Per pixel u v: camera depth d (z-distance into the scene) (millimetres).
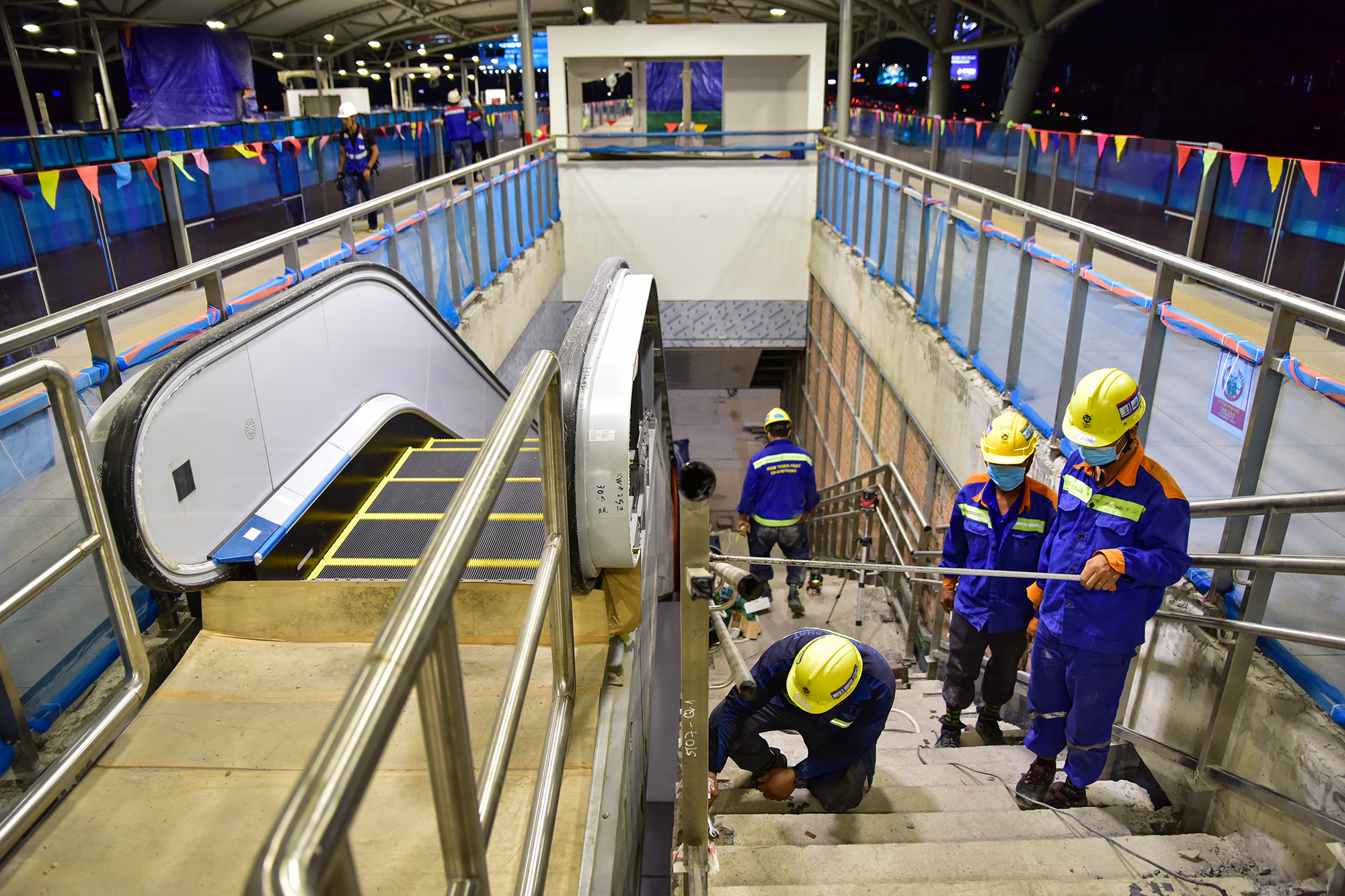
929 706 4785
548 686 2090
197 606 2549
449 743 926
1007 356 4590
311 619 2330
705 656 1906
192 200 6125
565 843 1646
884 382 7934
